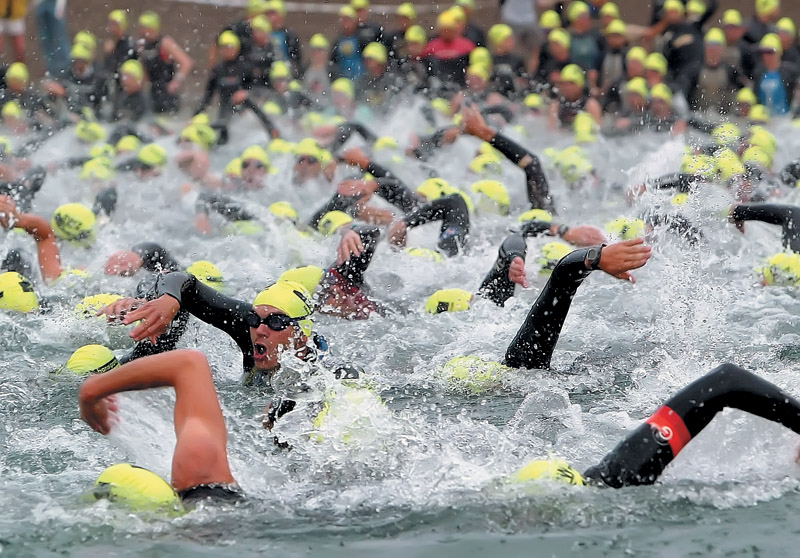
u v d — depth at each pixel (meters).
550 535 12.63
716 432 15.56
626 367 21.92
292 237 36.44
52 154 58.00
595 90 67.88
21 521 13.11
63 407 19.38
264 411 17.88
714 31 67.69
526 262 31.66
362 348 23.84
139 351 21.91
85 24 79.88
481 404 19.28
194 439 13.30
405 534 12.80
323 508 13.61
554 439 16.95
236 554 12.17
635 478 13.81
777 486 13.99
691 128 61.38
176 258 35.09
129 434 15.67
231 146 63.06
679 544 12.30
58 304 27.83
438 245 32.84
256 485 14.30
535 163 36.16
